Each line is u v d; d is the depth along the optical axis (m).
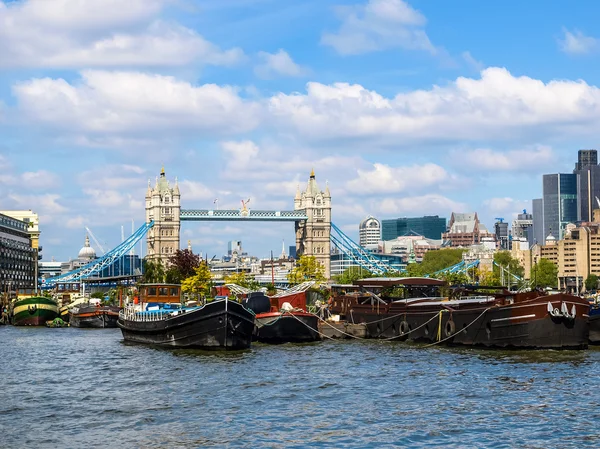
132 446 61.72
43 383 90.12
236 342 116.69
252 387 84.25
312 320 138.12
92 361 109.19
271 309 148.50
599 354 108.75
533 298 115.12
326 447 60.78
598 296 184.50
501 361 102.50
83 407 75.50
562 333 112.38
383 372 94.75
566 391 80.44
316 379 89.50
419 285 155.88
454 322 125.25
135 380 90.19
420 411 72.06
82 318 198.62
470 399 77.06
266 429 65.88
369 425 67.00
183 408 73.88
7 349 130.25
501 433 64.19
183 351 116.50
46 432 66.12
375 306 147.25
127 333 137.50
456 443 61.56
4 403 78.06
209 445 61.56
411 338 136.88
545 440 62.12
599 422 67.25
